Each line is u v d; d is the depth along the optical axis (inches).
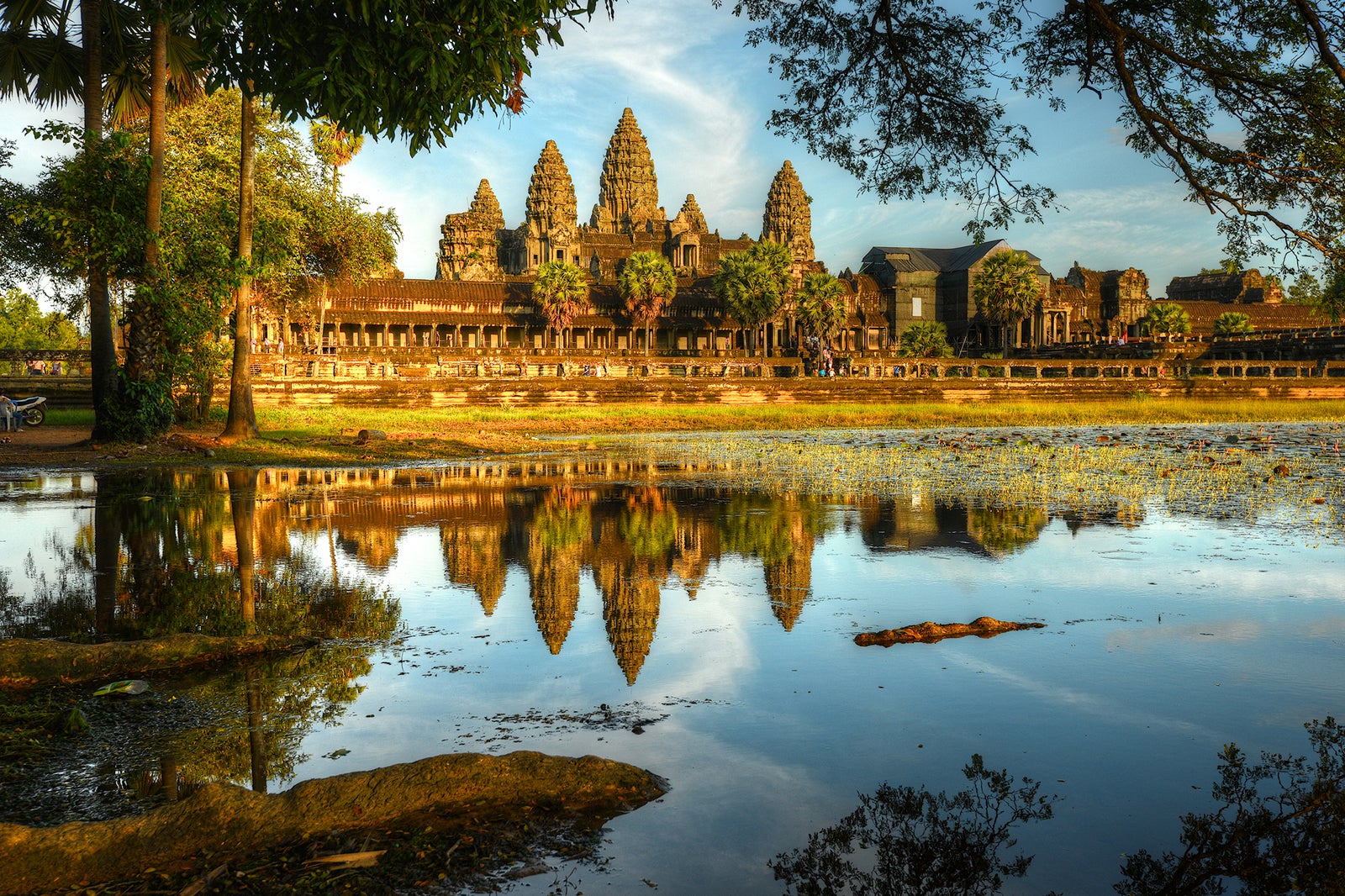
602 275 4426.7
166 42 797.9
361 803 133.4
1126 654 213.5
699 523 423.2
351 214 1288.1
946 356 3595.0
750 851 122.4
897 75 336.2
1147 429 1371.8
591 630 239.1
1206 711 176.1
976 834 127.3
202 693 191.8
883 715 174.6
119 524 419.2
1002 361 2576.3
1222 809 135.6
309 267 1338.6
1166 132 300.5
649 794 139.6
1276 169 286.2
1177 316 3720.5
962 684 192.4
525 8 245.1
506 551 354.3
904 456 835.4
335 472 681.6
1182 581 295.3
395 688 193.5
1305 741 161.6
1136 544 365.4
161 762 154.8
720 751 157.2
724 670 203.6
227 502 499.8
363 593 281.9
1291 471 673.0
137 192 770.2
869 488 567.5
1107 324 4116.6
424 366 1991.9
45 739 165.2
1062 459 794.8
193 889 111.0
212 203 1021.8
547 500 509.4
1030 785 144.0
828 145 356.2
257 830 126.5
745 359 2449.6
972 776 147.4
